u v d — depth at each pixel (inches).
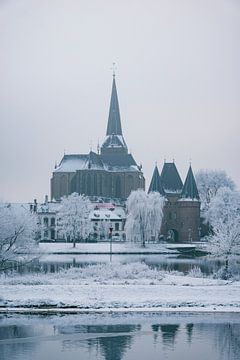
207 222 6481.3
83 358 1385.3
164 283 2305.6
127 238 5241.1
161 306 1967.3
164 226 6875.0
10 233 3046.3
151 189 7007.9
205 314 1868.8
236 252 2775.6
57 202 7642.7
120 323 1738.4
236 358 1387.8
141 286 2186.3
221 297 2053.4
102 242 5984.3
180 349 1464.1
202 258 4318.4
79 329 1668.3
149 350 1454.2
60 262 3752.5
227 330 1654.8
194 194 6781.5
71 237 5733.3
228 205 5925.2
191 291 2106.3
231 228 2859.3
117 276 2511.1
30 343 1521.9
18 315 1839.3
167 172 7391.7
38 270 2933.1
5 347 1483.8
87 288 2135.8
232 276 2546.8
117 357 1392.7
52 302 1969.7
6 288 2117.4
